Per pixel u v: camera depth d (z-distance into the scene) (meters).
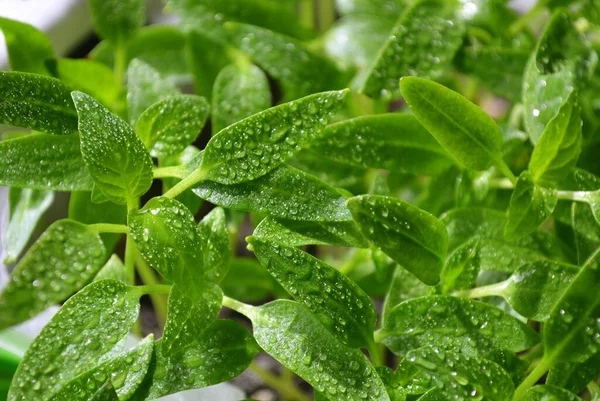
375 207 0.38
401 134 0.42
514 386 0.38
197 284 0.38
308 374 0.38
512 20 0.48
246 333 0.39
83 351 0.38
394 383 0.39
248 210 0.39
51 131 0.39
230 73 0.46
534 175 0.40
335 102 0.39
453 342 0.39
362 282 0.45
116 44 0.46
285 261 0.38
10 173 0.39
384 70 0.44
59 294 0.39
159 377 0.38
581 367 0.39
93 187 0.39
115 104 0.45
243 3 0.48
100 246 0.39
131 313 0.38
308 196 0.39
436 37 0.44
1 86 0.39
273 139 0.39
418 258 0.39
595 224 0.41
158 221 0.38
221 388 0.44
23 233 0.43
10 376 0.44
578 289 0.39
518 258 0.41
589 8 0.46
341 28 0.49
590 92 0.46
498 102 0.64
